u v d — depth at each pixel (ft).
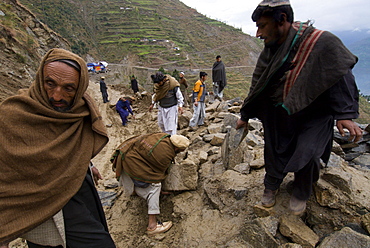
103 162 19.74
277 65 6.33
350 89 6.05
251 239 7.45
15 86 38.11
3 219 4.79
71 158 5.59
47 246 5.53
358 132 5.98
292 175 9.62
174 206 10.73
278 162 7.72
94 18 335.06
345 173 8.36
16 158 4.76
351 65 5.72
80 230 5.67
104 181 15.08
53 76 5.11
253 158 12.11
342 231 6.72
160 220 10.41
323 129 6.89
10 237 4.82
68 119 5.56
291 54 6.25
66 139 5.52
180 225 9.61
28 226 4.98
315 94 5.99
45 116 5.23
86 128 6.19
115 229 10.28
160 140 9.75
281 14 6.01
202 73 22.68
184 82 33.58
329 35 5.90
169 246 8.78
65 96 5.35
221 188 10.25
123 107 32.01
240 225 8.48
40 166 5.00
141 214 10.92
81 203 5.81
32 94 5.29
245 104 7.93
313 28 6.14
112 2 406.00
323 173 8.52
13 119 4.86
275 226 7.55
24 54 51.93
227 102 30.07
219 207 9.55
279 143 7.64
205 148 16.83
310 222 7.91
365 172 10.09
